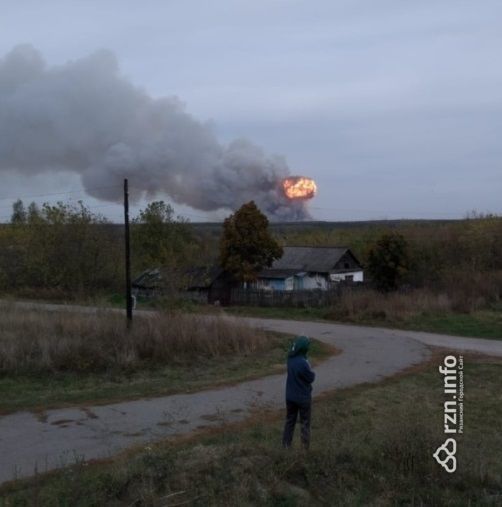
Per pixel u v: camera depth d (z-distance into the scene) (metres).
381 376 17.88
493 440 10.84
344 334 28.03
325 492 7.68
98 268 41.22
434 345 24.75
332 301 40.75
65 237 40.06
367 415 12.67
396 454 8.66
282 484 7.64
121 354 18.34
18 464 8.96
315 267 51.75
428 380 17.33
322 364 19.92
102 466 8.63
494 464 9.12
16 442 10.27
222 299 46.22
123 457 9.05
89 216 41.88
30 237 41.25
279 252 47.41
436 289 38.47
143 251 51.69
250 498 7.28
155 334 19.91
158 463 7.86
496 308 33.81
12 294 40.88
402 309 33.62
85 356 17.97
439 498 7.71
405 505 7.57
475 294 35.53
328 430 10.64
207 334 20.97
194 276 46.16
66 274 40.06
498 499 7.84
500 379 17.75
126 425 11.52
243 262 46.00
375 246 42.72
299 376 9.06
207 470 7.76
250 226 46.22
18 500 7.16
